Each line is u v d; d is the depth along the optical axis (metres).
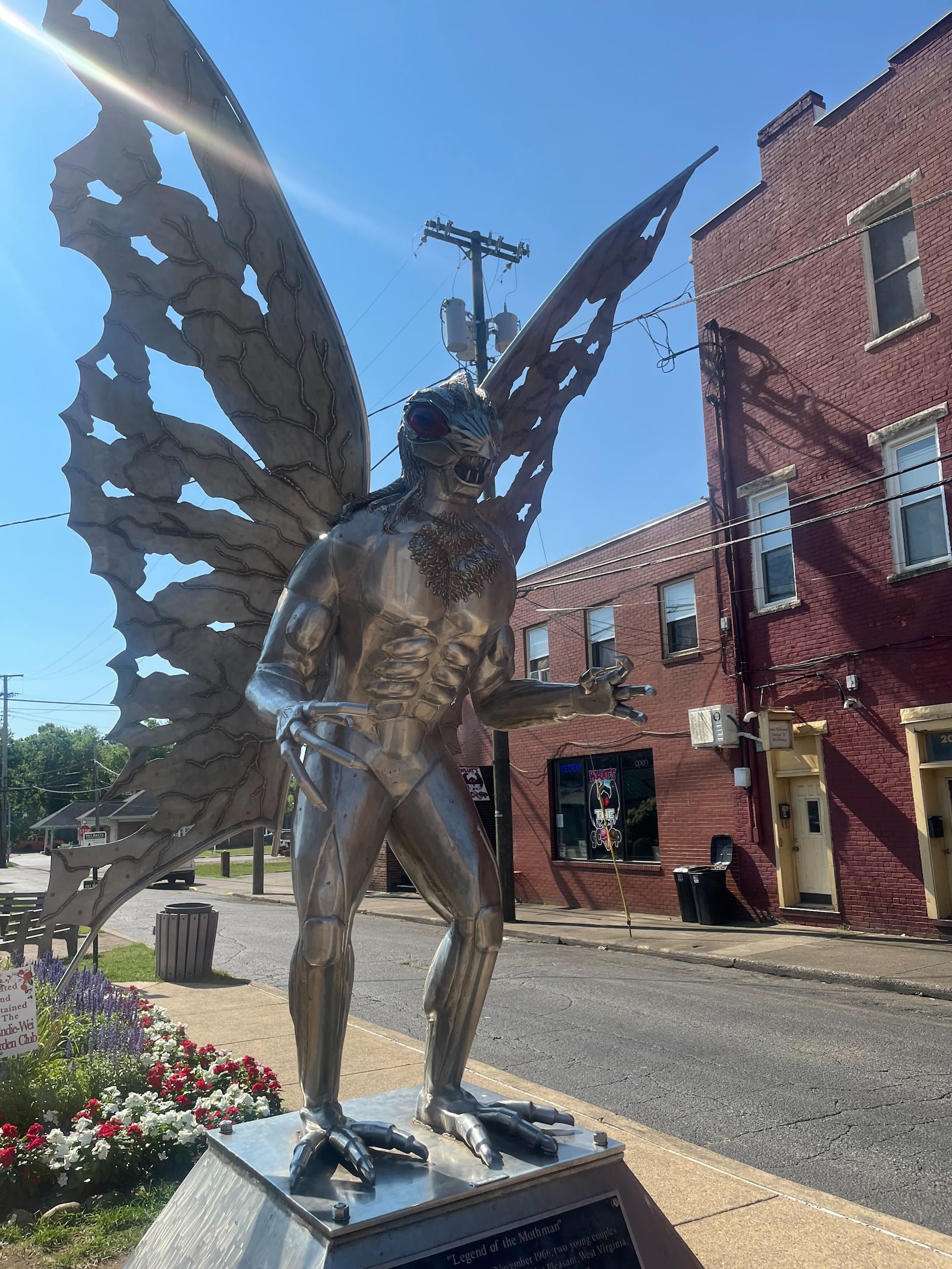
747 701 14.85
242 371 3.10
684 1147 4.57
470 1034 2.88
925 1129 5.42
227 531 3.10
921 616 12.41
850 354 13.63
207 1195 2.65
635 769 17.58
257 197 3.12
